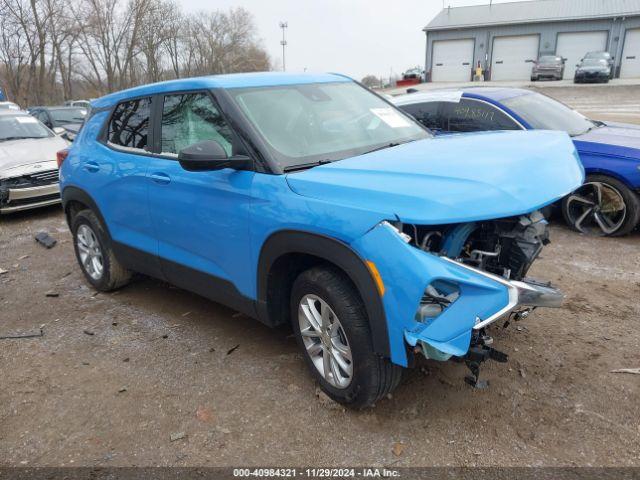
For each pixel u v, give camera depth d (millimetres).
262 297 3205
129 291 5051
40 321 4480
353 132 3568
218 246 3416
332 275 2828
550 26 38719
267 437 2822
